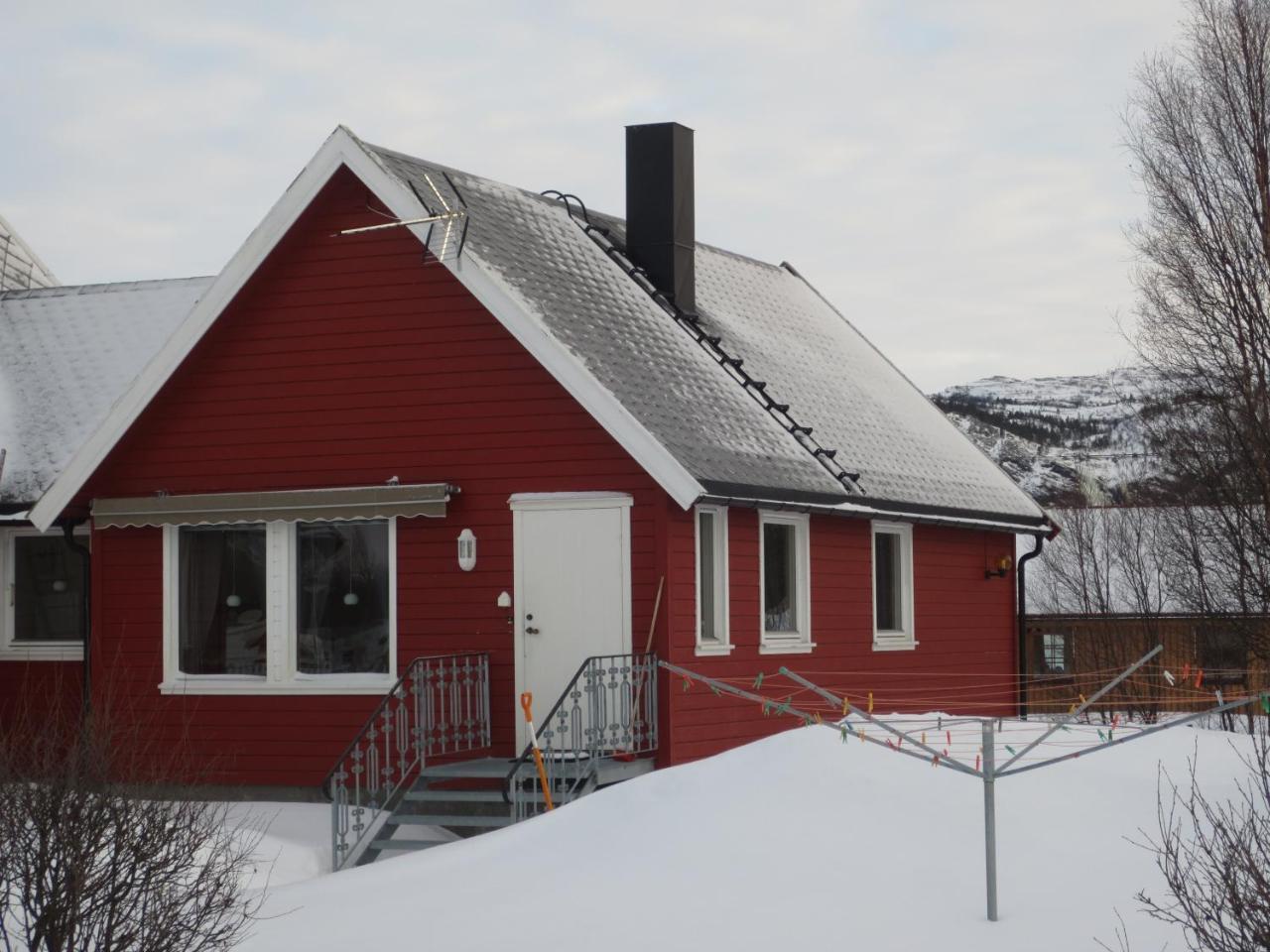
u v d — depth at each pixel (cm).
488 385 1772
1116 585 4238
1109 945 1019
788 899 1138
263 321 1864
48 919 886
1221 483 2838
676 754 1677
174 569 1897
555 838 1333
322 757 1823
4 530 2128
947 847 1237
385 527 1822
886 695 2123
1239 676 2981
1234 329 2811
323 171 1800
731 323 2256
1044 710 3116
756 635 1838
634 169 2134
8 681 2100
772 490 1777
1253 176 2812
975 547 2433
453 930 1124
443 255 1745
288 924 1170
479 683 1731
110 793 927
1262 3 2825
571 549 1727
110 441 1872
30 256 2770
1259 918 809
